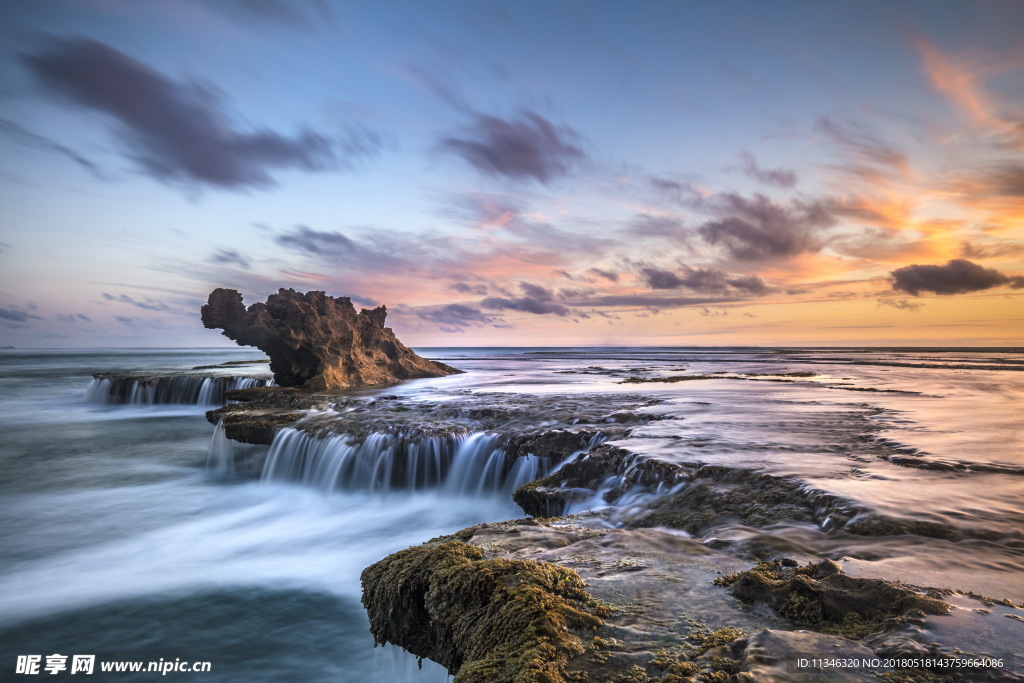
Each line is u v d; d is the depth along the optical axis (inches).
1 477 812.0
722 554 237.9
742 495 335.6
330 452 726.5
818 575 192.2
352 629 376.8
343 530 571.2
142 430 1214.9
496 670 149.0
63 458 939.3
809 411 751.7
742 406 820.6
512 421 739.4
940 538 253.0
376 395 1112.2
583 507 394.9
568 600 181.2
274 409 975.0
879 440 515.5
